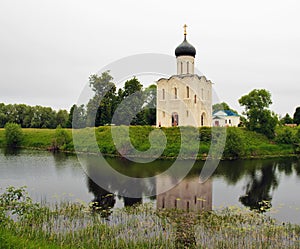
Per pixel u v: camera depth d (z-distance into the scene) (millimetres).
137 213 15117
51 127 82375
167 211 15523
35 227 12109
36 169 30047
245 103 52031
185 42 41094
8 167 31406
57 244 10266
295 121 81312
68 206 16078
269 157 42312
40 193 20031
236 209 16875
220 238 12102
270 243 11750
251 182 25234
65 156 40844
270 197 20328
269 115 50781
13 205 12570
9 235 8383
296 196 20703
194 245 11352
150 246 11086
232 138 40719
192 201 17703
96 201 17312
